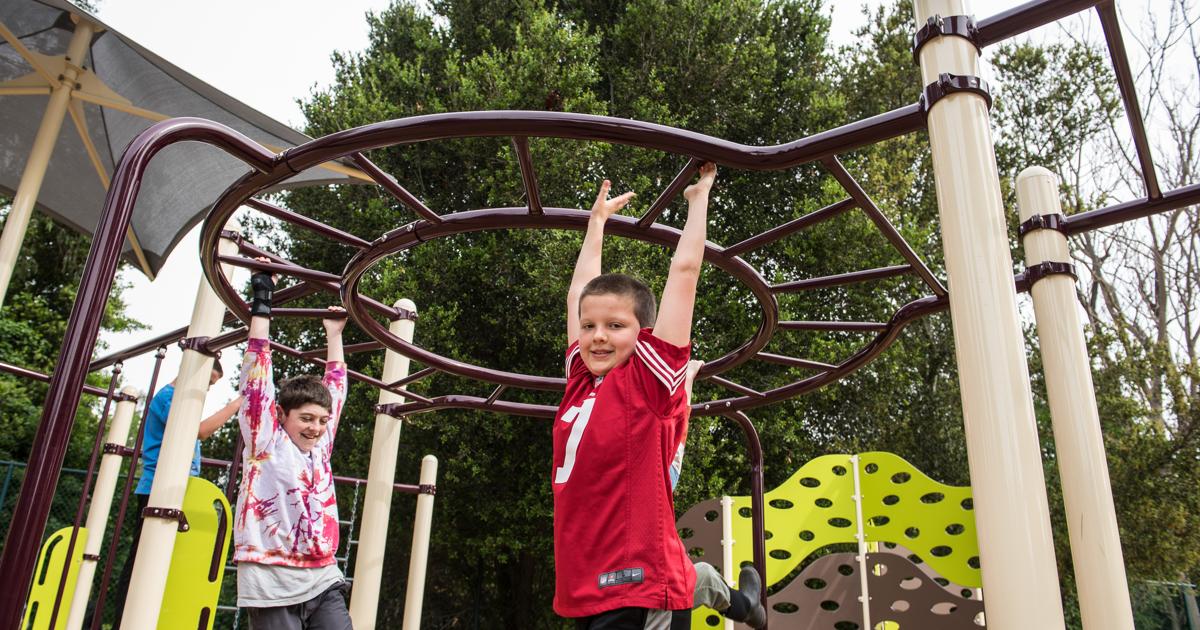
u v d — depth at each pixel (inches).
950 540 223.5
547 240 358.9
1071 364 103.7
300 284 137.4
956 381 449.4
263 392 114.7
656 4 422.6
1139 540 350.0
